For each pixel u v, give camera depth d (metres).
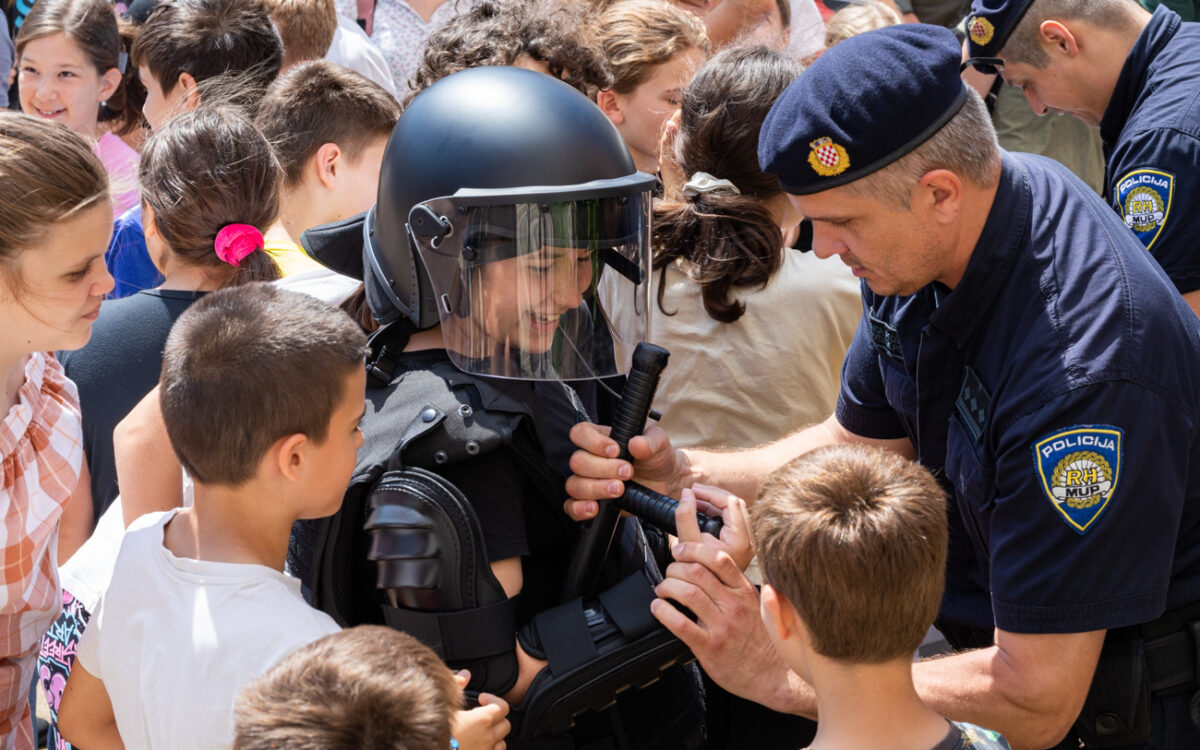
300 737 1.13
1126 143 2.66
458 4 3.14
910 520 1.40
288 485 1.57
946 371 1.82
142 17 4.30
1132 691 1.79
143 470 1.99
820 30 4.05
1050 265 1.69
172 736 1.49
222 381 1.52
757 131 2.09
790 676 1.68
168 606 1.54
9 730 1.93
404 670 1.21
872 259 1.76
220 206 2.19
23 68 3.77
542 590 1.76
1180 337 1.66
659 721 1.85
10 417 1.81
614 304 1.74
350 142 2.65
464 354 1.65
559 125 1.61
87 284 1.69
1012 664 1.68
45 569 1.92
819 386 2.40
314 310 1.61
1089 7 2.73
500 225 1.58
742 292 2.21
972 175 1.68
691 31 2.80
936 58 1.67
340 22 4.34
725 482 2.08
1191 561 1.79
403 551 1.54
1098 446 1.59
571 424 1.77
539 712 1.59
